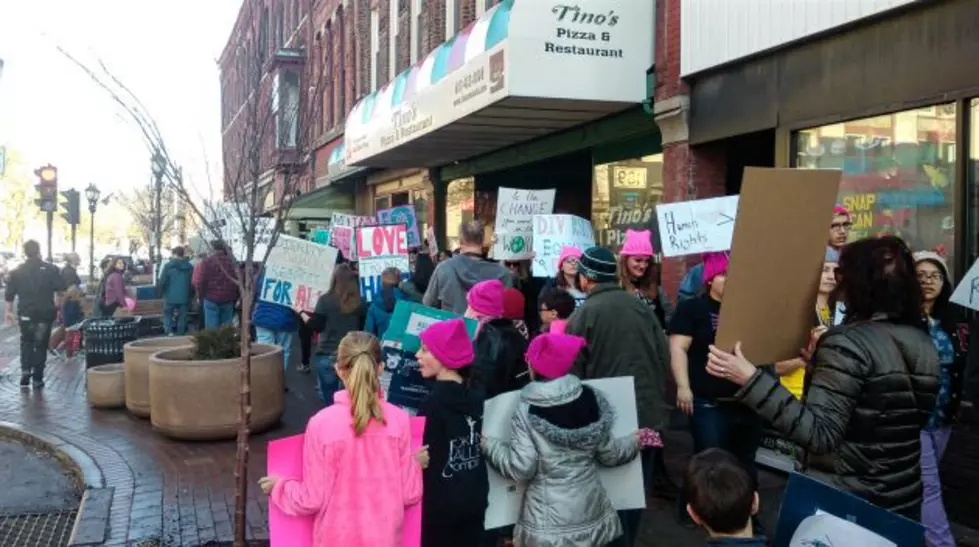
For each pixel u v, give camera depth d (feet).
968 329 18.58
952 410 14.39
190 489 21.68
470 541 12.63
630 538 15.10
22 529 20.51
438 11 54.80
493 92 31.04
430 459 12.39
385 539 11.18
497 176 52.49
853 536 8.41
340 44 82.99
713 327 16.03
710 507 8.48
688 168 29.37
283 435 27.68
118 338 39.29
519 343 16.46
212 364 26.32
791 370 16.03
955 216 19.72
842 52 22.76
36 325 37.63
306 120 26.68
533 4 29.63
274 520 11.51
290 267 27.53
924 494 12.80
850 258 9.82
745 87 26.50
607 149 36.35
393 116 46.24
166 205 109.60
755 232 9.62
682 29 28.89
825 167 24.02
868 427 9.34
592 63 30.32
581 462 12.03
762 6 25.22
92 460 24.68
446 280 21.31
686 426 28.19
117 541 17.92
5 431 29.45
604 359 15.75
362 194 79.46
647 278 22.33
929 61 20.13
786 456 21.59
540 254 27.91
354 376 11.39
